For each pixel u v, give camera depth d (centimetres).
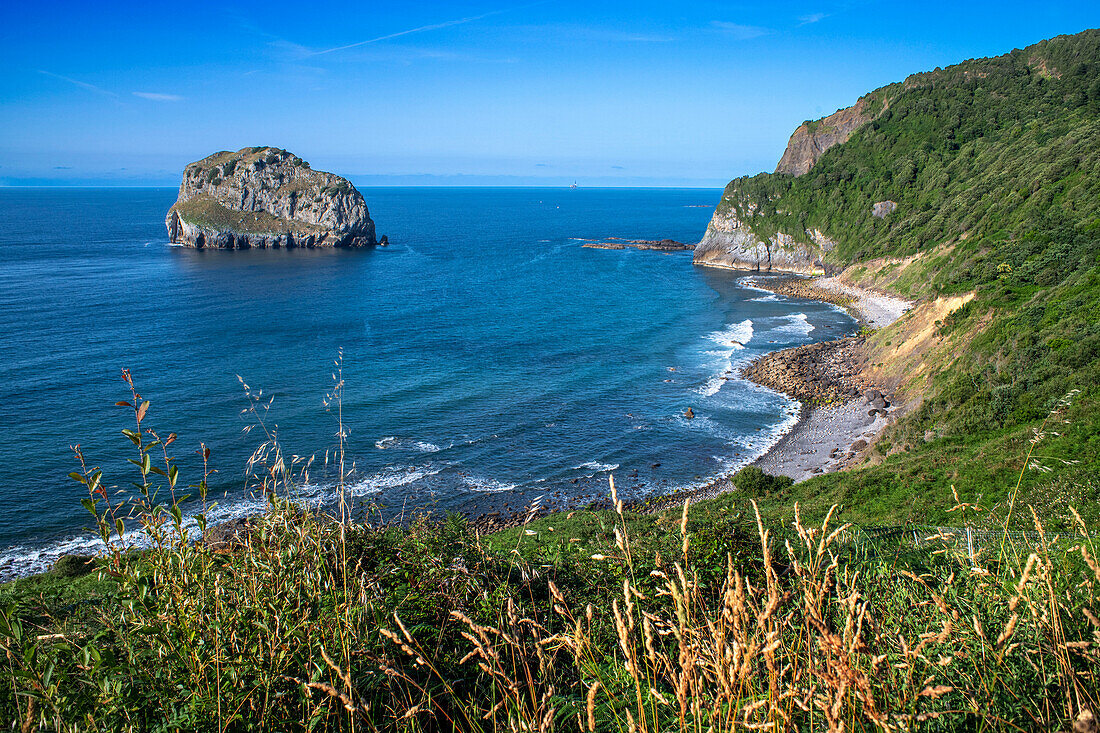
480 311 7938
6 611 396
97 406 4266
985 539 568
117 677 363
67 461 3422
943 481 2206
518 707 345
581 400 4688
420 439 3950
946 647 352
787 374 5216
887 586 494
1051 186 6131
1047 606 359
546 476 3525
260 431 3906
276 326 7006
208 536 528
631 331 6894
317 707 363
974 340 4022
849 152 11938
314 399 4534
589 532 1445
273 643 399
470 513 3108
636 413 4453
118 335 6419
